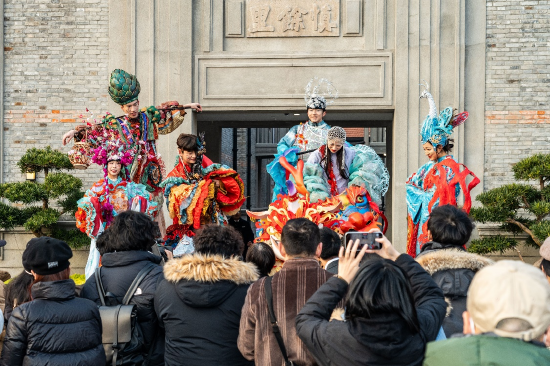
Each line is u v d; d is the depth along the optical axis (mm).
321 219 6102
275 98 11125
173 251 7176
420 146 10914
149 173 8008
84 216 7156
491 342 2355
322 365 3002
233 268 3787
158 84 11164
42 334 3584
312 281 3516
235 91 11172
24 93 11297
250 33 11219
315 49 11180
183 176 7492
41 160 10242
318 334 2973
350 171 7293
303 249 3609
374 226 5762
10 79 11305
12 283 4383
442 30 10945
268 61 11148
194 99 11188
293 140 8062
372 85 11062
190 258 3797
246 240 10305
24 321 3588
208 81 11203
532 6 10906
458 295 3623
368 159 7266
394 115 11070
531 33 10906
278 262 6094
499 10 10961
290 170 6480
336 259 4402
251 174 22672
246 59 11172
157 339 4227
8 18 11305
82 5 11289
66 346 3615
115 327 3926
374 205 6645
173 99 11109
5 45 11305
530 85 10906
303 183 6395
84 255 11000
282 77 11141
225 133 20938
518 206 9797
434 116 7656
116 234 4348
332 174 7262
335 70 11086
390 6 11078
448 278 3648
